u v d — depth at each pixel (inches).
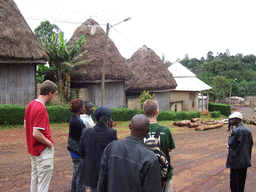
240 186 188.9
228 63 3659.0
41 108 133.3
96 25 834.8
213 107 1606.8
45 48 645.3
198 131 671.1
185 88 1293.1
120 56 837.2
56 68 661.3
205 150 385.7
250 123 1005.2
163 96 1106.7
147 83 1008.2
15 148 308.2
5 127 463.5
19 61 536.7
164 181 121.5
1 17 528.1
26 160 258.8
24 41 545.0
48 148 140.9
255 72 3737.7
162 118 874.8
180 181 227.3
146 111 129.8
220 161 312.3
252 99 2598.4
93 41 796.6
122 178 84.9
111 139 127.3
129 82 1017.5
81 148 130.7
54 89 142.6
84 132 130.6
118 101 864.3
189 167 277.0
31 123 134.5
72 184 162.6
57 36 670.5
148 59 1058.1
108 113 130.4
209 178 239.6
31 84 597.9
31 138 138.6
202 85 1364.4
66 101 681.0
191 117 995.9
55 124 549.3
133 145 88.9
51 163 143.3
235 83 2832.2
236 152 182.5
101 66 759.1
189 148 397.1
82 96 751.7
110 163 89.0
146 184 82.0
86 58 756.0
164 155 121.2
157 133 126.4
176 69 1473.9
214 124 801.6
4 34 513.3
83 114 176.1
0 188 184.1
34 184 149.1
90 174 125.1
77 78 724.0
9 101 562.3
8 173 217.2
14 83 568.7
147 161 83.5
